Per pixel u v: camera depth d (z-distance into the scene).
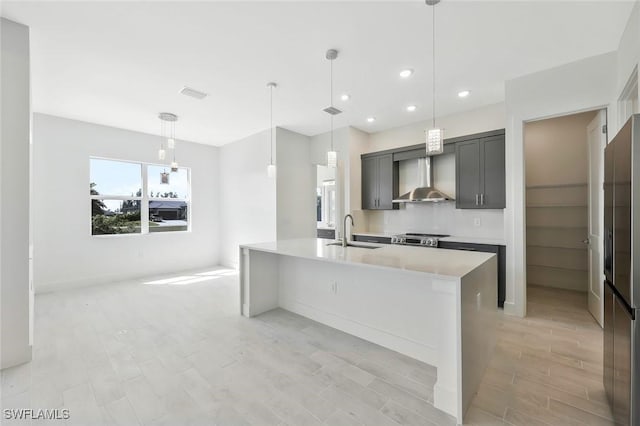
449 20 2.20
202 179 5.98
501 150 3.62
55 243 4.20
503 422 1.58
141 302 3.67
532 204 4.43
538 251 4.41
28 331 2.21
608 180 1.60
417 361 2.22
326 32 2.35
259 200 5.27
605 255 1.67
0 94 2.11
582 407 1.69
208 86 3.32
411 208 4.85
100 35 2.36
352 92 3.51
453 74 3.05
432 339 2.18
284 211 5.10
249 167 5.47
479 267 1.95
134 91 3.42
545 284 4.36
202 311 3.34
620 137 1.39
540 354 2.31
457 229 4.37
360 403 1.74
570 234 4.18
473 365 1.80
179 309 3.41
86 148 4.49
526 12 2.10
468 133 4.14
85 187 4.47
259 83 3.25
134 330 2.80
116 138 4.81
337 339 2.60
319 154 5.40
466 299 1.68
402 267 1.89
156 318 3.12
